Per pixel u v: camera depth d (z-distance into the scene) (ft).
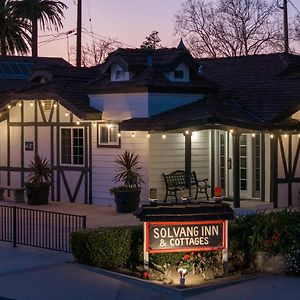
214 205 41.63
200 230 41.32
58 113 81.97
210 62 91.45
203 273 41.63
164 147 74.69
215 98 76.59
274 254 42.93
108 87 76.48
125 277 41.09
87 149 79.25
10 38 145.48
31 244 52.19
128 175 73.26
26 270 43.55
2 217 61.67
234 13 162.50
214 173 78.95
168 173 74.90
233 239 43.65
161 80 74.90
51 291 38.60
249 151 76.95
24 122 85.35
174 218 40.81
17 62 120.06
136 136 74.23
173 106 75.87
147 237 40.86
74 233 44.55
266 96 76.74
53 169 82.23
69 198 81.00
